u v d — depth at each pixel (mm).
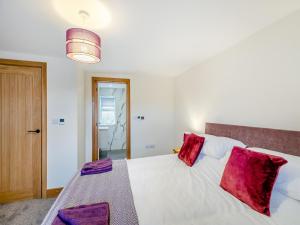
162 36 1751
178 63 2723
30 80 2254
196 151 1834
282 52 1411
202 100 2643
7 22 1444
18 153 2207
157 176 1545
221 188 1287
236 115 1923
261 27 1564
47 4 1201
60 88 2381
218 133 2150
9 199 2162
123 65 2873
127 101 3588
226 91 2092
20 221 1736
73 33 1218
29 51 2133
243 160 1158
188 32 1661
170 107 3861
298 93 1301
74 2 1182
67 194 1222
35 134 2277
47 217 1004
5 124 2158
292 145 1279
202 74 2643
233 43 1921
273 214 936
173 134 3887
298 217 880
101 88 5023
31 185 2256
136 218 941
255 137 1603
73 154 2443
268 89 1535
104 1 1173
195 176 1534
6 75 2158
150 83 3713
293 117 1333
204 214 977
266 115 1554
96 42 1304
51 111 2346
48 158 2332
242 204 1064
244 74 1807
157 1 1187
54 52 2170
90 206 1029
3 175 2146
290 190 990
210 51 2172
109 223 901
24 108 2230
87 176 1544
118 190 1271
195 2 1207
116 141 5125
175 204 1086
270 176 992
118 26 1533
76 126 2459
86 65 2863
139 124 3660
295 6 1260
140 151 3676
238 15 1373
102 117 5051
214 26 1547
